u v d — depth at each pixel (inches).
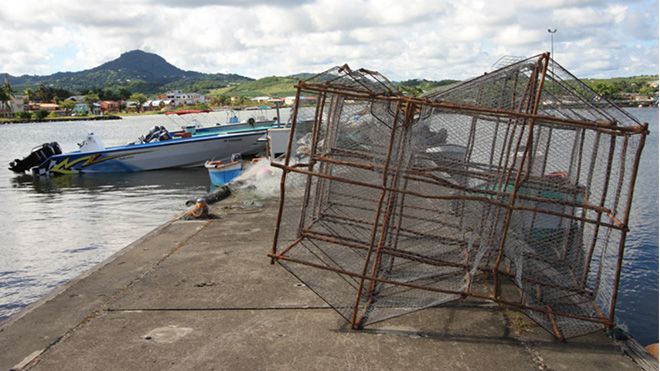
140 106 6136.8
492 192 186.7
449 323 178.9
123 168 980.6
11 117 5088.6
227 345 163.6
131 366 151.7
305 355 156.9
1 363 155.7
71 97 7258.9
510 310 188.4
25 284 376.5
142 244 279.9
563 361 155.1
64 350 162.1
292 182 277.0
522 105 191.6
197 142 969.5
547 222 202.5
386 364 151.9
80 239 503.5
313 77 182.7
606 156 208.8
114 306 195.6
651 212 493.0
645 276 343.9
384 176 166.2
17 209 674.2
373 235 169.8
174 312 189.3
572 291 189.2
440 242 217.6
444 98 203.9
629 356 158.6
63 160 973.2
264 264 240.8
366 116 215.2
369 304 184.7
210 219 338.3
